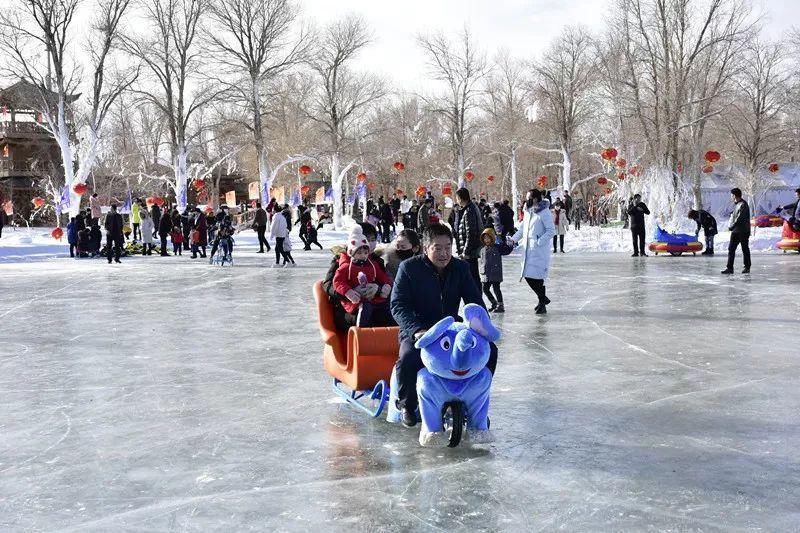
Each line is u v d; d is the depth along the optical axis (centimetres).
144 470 469
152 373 761
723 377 699
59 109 3731
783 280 1538
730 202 5441
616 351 833
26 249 3016
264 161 4453
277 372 757
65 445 525
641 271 1797
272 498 418
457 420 489
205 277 1895
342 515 392
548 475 446
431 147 6819
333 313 637
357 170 6650
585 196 6956
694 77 3616
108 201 5125
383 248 712
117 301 1398
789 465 455
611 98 4053
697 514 384
